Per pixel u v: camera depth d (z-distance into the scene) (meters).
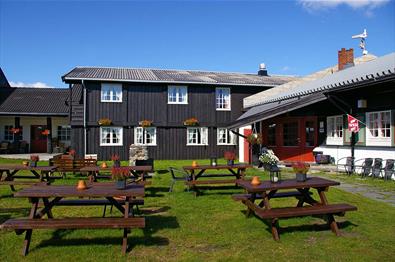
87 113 19.53
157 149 20.42
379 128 11.81
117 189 5.44
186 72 24.16
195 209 7.06
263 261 4.39
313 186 5.86
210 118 21.23
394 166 10.96
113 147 19.89
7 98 25.30
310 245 4.95
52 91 27.72
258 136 14.82
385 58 14.72
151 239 5.20
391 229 5.63
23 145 23.53
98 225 4.59
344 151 13.68
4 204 7.55
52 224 4.60
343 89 11.85
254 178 5.89
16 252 4.68
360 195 8.52
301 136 16.28
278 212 5.26
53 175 12.20
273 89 20.42
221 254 4.63
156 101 20.48
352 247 4.85
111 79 19.44
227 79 22.31
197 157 20.98
